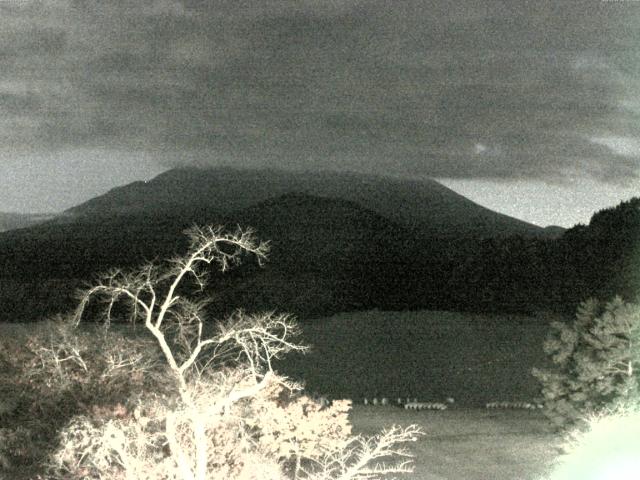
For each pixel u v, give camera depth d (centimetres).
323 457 1552
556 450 1939
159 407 1123
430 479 1645
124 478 1099
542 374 2098
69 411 1527
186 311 1703
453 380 3659
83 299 1723
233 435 1260
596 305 2081
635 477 1583
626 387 1850
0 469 1328
